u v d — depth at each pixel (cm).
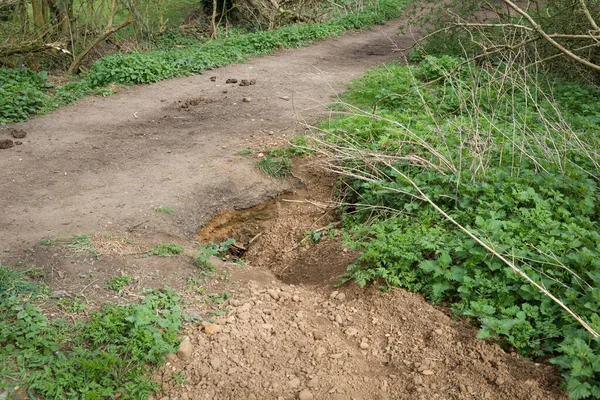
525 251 467
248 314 456
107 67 1098
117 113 933
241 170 716
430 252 500
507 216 539
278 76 1159
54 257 512
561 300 428
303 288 519
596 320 396
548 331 408
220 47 1348
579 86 1013
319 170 722
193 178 692
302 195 710
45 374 382
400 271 488
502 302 441
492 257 463
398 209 596
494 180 584
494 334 414
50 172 708
